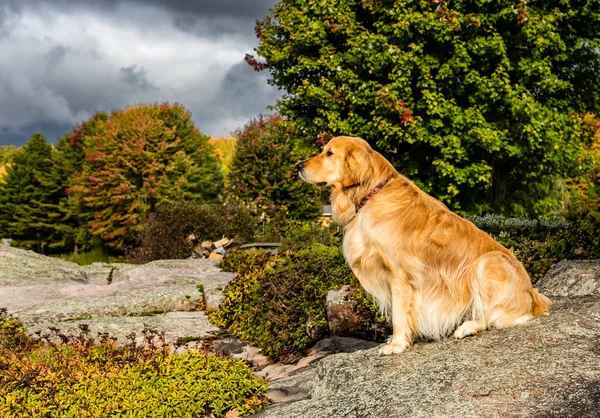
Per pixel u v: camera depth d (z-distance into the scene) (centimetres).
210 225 1684
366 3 1576
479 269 413
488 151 1507
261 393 468
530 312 420
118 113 3253
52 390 436
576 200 1739
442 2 1473
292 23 1702
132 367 482
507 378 326
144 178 2784
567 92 1672
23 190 3788
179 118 3061
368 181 440
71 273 1205
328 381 407
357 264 438
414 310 419
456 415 294
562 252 675
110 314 871
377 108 1504
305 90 1661
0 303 914
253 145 2248
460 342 402
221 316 832
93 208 3172
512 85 1544
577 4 1605
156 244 1666
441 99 1477
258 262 1131
